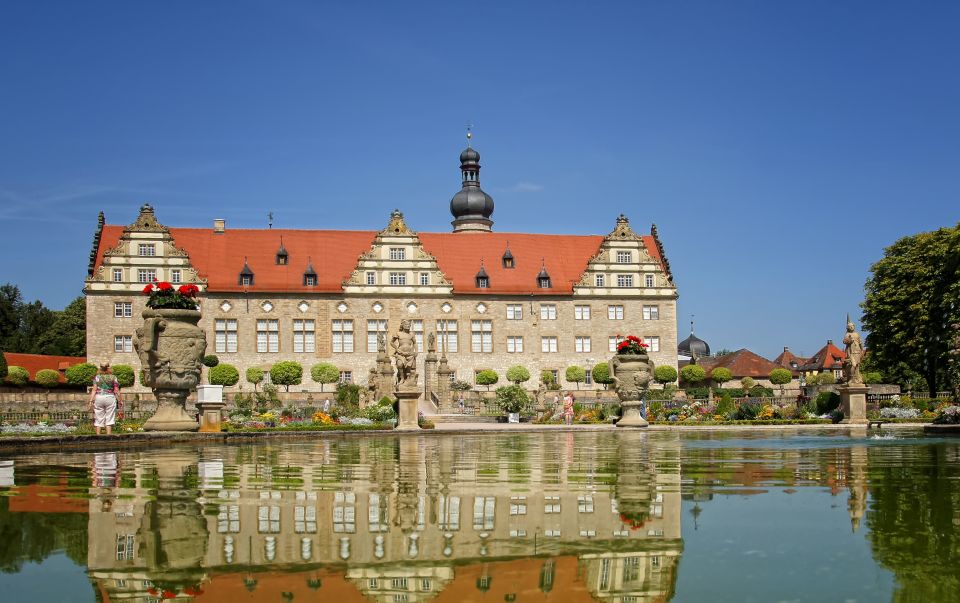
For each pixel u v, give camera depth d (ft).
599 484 46.14
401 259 320.09
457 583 24.06
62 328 388.98
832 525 32.24
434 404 247.50
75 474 50.75
